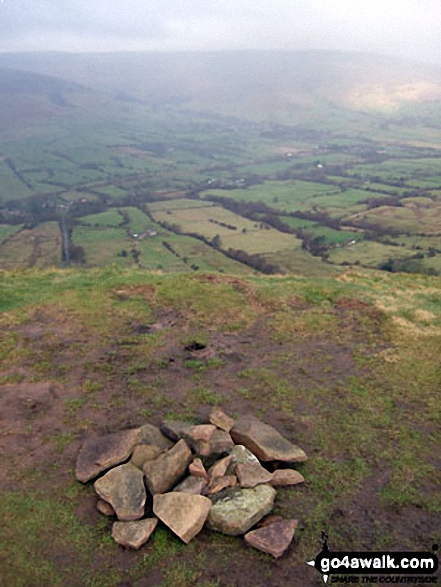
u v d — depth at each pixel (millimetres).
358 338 14984
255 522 7867
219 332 15133
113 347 13867
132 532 7531
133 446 9266
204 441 9336
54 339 14125
